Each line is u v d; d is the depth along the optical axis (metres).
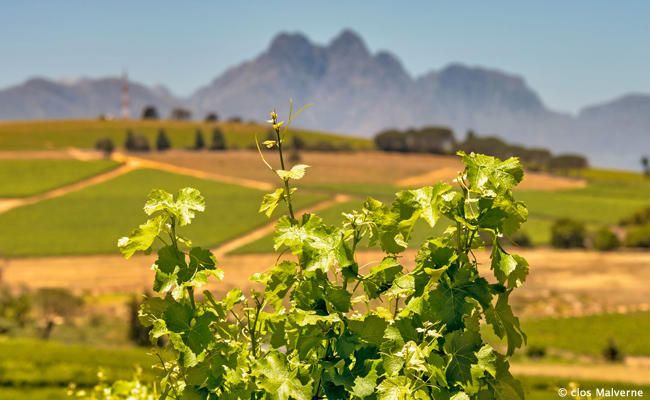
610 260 82.06
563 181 159.62
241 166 147.50
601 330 55.53
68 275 72.94
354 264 1.54
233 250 81.50
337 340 1.53
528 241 90.62
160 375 1.64
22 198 116.12
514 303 65.56
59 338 43.62
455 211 1.55
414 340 1.50
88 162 144.50
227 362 1.55
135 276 71.94
